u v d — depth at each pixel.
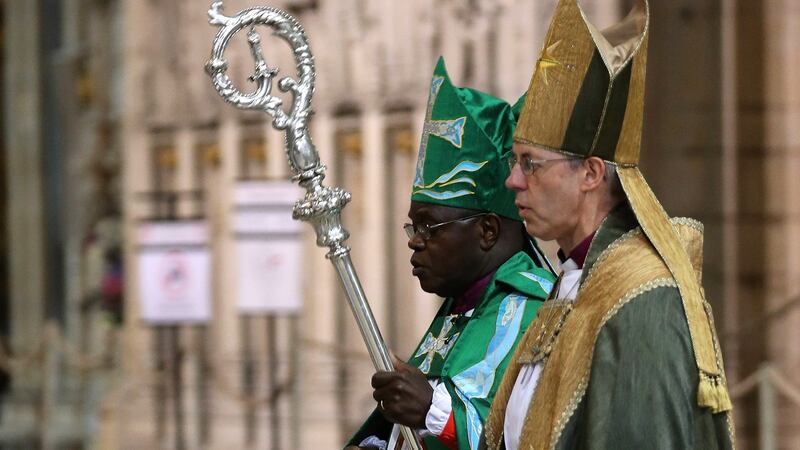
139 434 38.47
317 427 35.41
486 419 11.97
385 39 34.56
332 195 12.50
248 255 31.23
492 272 13.88
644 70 11.12
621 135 10.98
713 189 32.12
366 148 34.97
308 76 12.56
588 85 10.93
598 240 10.91
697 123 32.16
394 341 34.84
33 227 49.19
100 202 44.22
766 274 32.09
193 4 38.94
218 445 37.44
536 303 13.42
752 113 32.16
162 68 39.78
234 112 38.03
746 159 32.22
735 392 27.02
